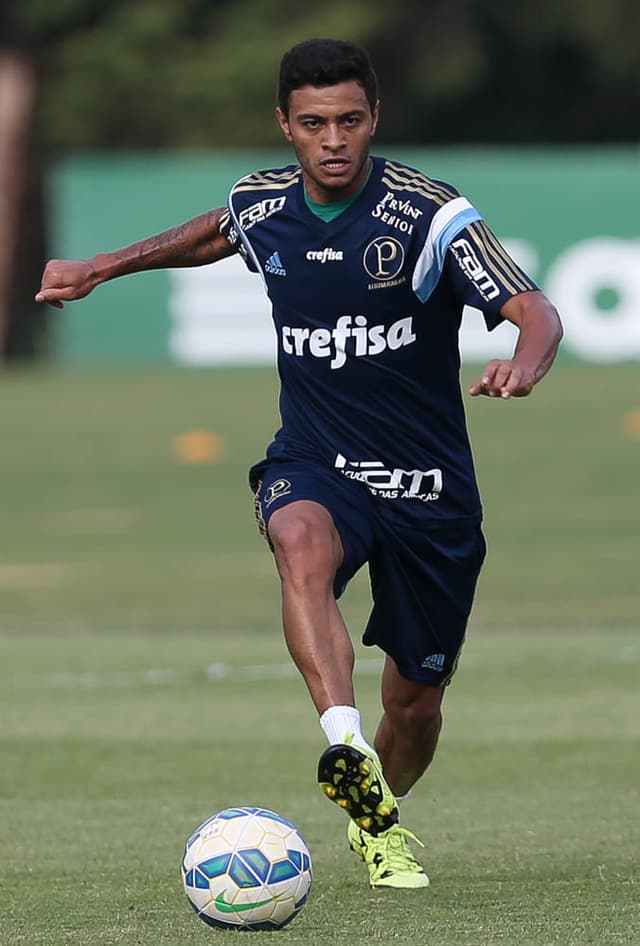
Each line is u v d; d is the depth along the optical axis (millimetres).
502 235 109312
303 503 19172
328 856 21547
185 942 16797
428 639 20172
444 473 19672
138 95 158500
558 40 165625
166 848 22047
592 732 30219
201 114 158250
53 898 19203
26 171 133375
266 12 163000
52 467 77000
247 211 19594
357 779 17281
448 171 109938
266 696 34344
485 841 22188
